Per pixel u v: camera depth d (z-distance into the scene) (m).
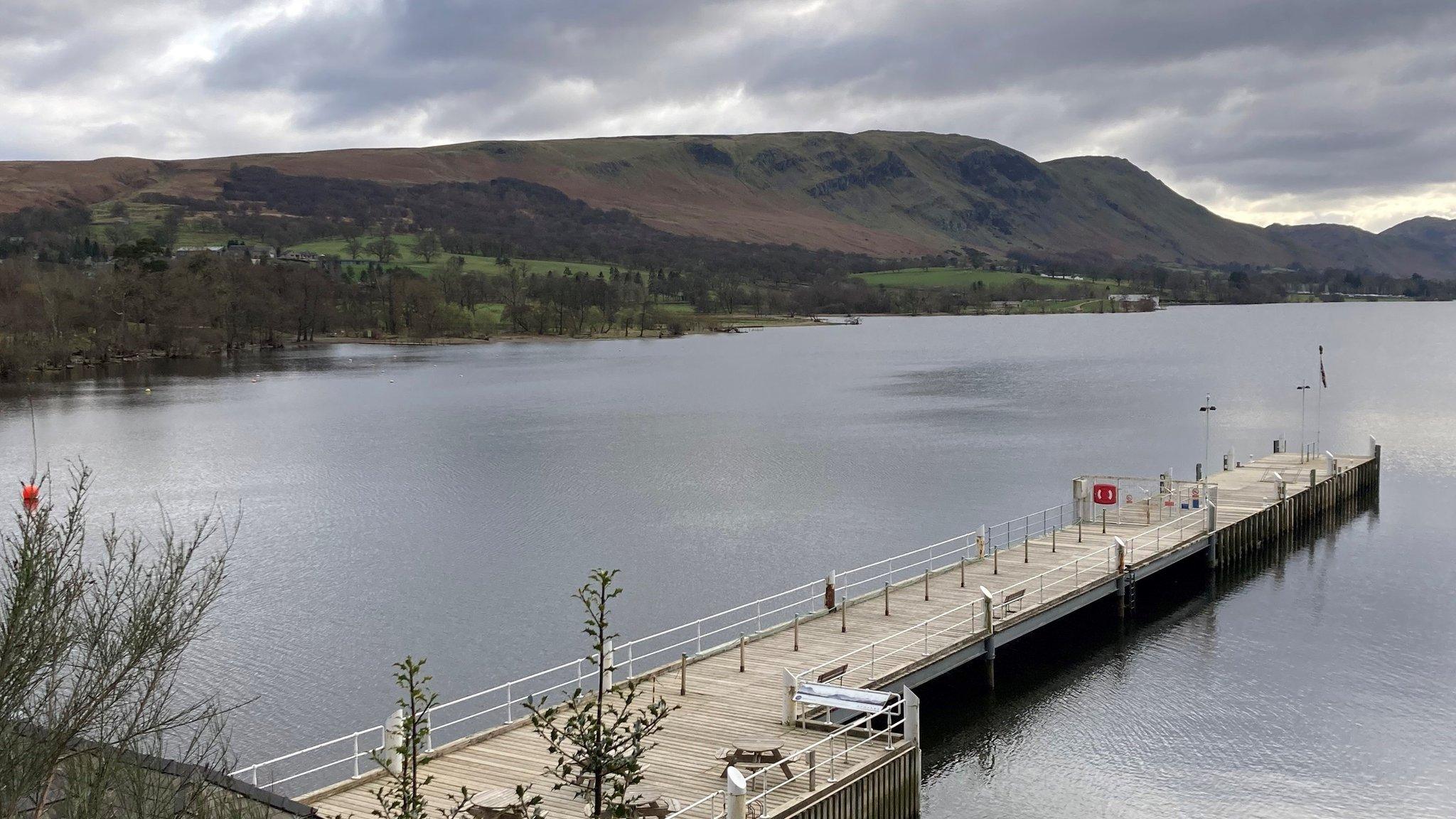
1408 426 113.50
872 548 65.94
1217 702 40.84
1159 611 51.72
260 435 118.00
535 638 50.41
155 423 128.50
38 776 15.59
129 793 16.86
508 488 86.00
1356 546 63.50
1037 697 41.41
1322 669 44.06
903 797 30.27
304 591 58.03
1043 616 44.03
